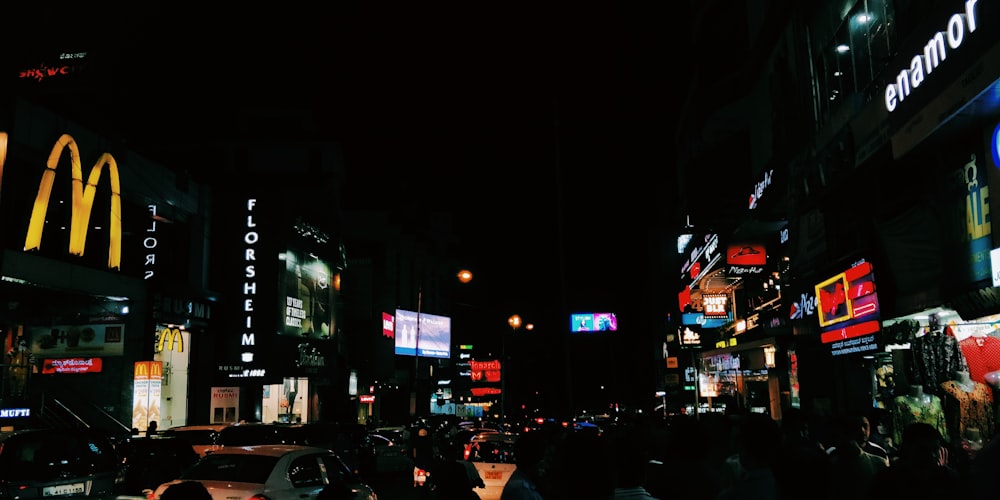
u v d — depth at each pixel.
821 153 14.95
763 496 4.20
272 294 35.41
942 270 10.73
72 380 26.08
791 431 6.06
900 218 12.10
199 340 32.72
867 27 13.16
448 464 5.12
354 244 60.66
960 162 10.03
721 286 28.72
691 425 5.10
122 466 11.02
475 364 58.34
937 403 11.41
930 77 9.64
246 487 9.53
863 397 15.51
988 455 3.91
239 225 34.91
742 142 24.00
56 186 24.41
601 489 3.65
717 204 23.58
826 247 15.79
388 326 56.78
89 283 24.69
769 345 22.44
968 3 8.49
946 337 10.77
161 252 30.55
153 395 26.11
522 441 5.60
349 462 19.25
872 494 4.17
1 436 9.81
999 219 9.12
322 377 42.69
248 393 35.81
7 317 25.11
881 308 12.70
